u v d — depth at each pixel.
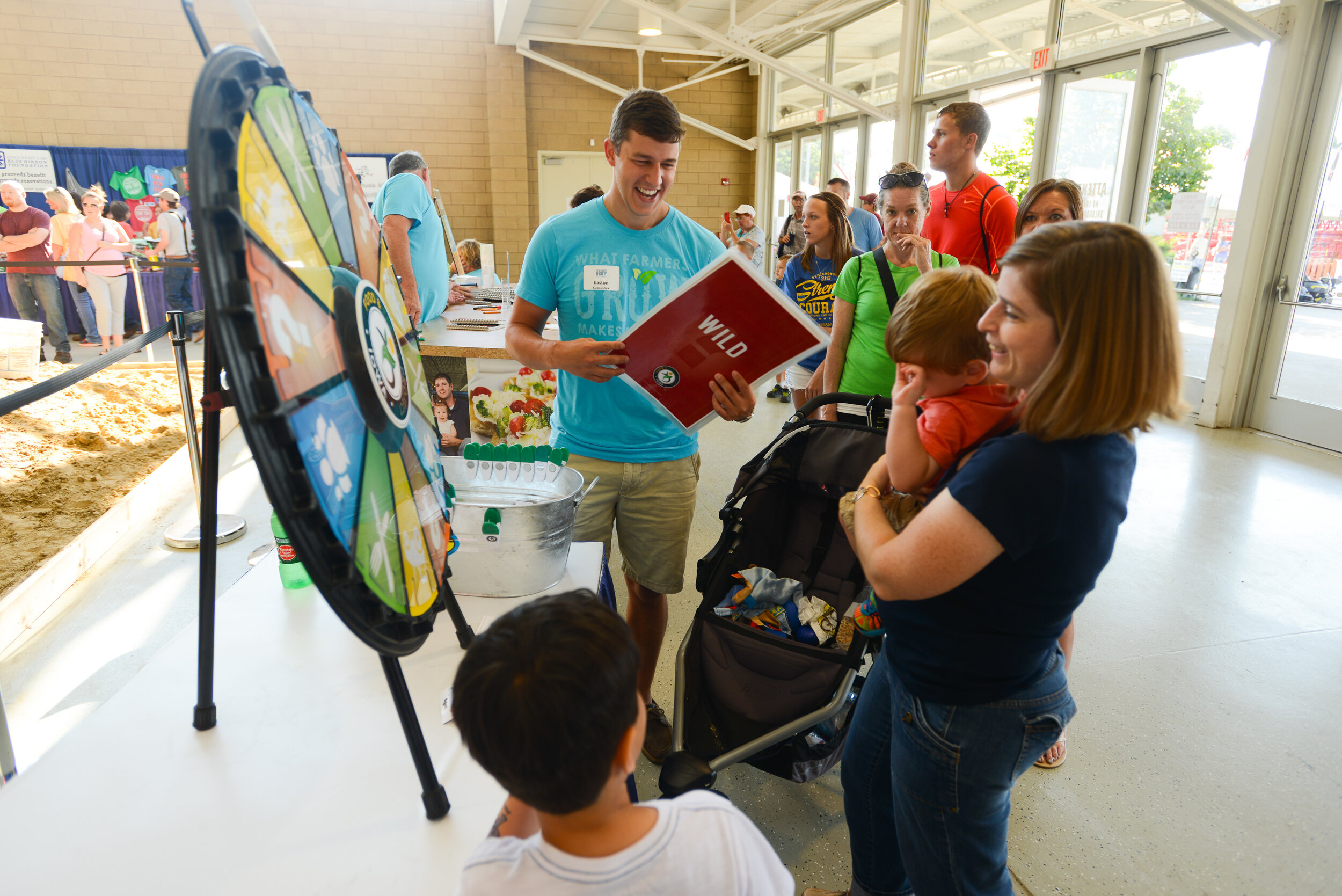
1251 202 4.18
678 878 0.60
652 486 1.71
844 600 1.71
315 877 0.72
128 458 3.76
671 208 1.67
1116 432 0.78
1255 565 2.78
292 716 0.94
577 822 0.60
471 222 9.48
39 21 7.82
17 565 2.56
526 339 1.53
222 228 0.54
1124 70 4.91
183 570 2.70
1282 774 1.78
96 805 0.80
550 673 0.54
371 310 0.83
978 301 0.89
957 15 6.45
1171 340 0.73
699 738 1.44
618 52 9.68
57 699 1.97
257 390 0.54
